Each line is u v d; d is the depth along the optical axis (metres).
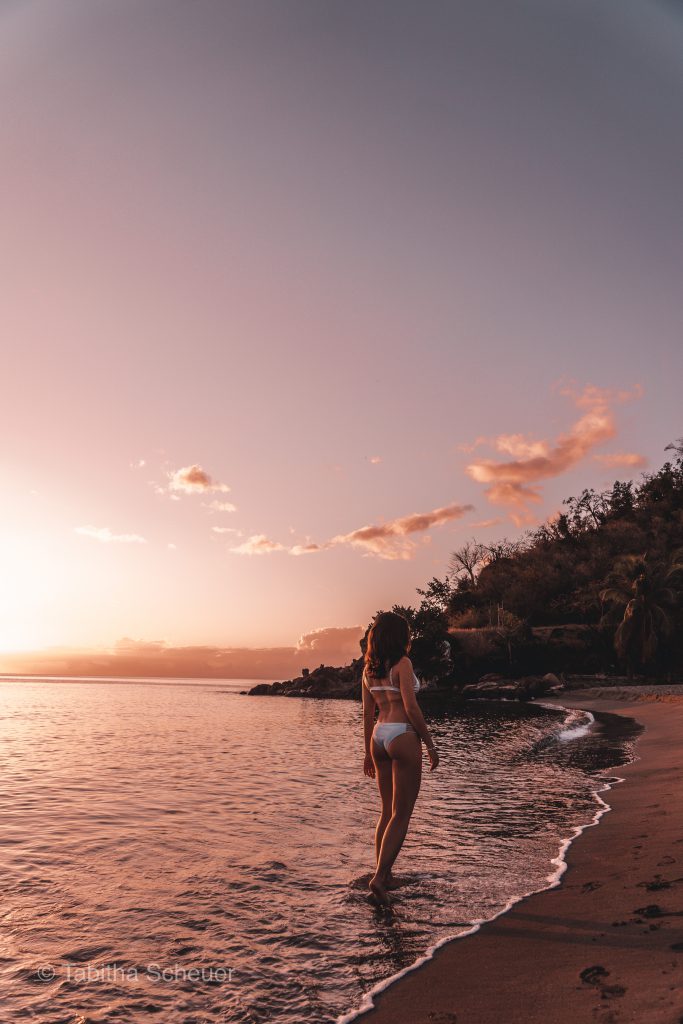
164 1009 2.86
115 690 86.06
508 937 3.62
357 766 11.84
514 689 50.16
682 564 55.66
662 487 92.00
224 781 9.76
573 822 6.65
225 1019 2.77
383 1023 2.71
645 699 33.06
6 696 57.38
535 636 63.09
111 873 4.99
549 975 3.05
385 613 5.14
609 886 4.38
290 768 11.41
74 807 7.63
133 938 3.71
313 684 72.56
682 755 11.27
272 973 3.24
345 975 3.21
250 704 47.53
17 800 8.03
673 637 53.66
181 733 19.30
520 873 4.91
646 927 3.54
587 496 94.75
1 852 5.59
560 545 87.25
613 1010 2.60
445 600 86.06
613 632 58.88
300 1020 2.76
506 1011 2.72
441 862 5.21
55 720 24.78
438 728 21.30
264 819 7.01
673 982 2.78
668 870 4.56
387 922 3.94
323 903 4.30
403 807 4.68
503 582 81.75
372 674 5.04
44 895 4.46
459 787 8.93
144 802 7.96
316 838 6.16
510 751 13.91
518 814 7.07
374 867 5.19
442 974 3.18
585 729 19.50
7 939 3.68
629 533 80.81
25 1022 2.72
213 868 5.14
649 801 7.40
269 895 4.46
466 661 62.41
